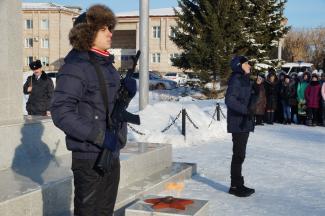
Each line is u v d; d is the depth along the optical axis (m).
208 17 24.19
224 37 24.38
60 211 4.52
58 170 5.14
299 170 8.44
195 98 25.70
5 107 6.00
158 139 11.25
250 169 8.44
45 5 62.59
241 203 6.12
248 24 25.27
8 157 5.30
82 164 3.05
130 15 57.31
